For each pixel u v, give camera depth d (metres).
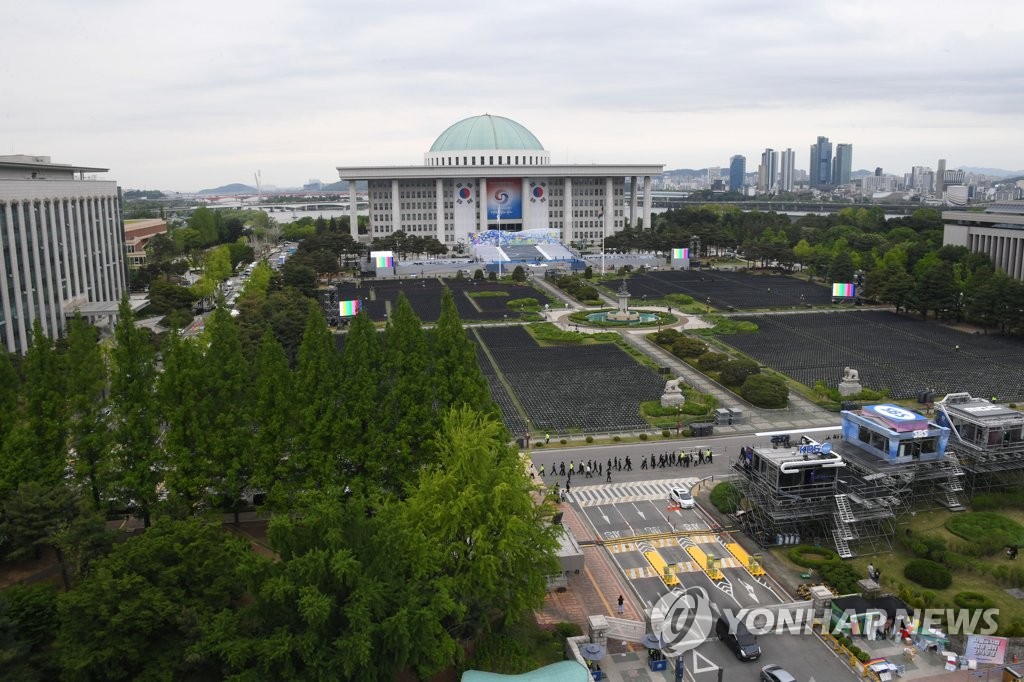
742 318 194.38
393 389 77.25
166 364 76.31
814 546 78.19
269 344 78.44
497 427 68.31
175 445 73.75
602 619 62.09
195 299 193.62
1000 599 68.00
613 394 131.75
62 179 176.88
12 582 67.88
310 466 74.31
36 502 63.88
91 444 73.94
